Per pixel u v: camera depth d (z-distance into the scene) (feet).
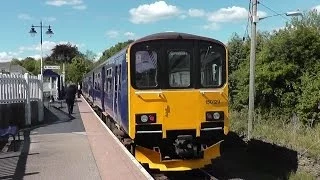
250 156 53.62
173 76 38.88
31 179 31.19
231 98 82.02
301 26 67.26
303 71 65.77
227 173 46.26
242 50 93.45
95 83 96.02
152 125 38.34
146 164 40.14
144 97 38.34
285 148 47.96
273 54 67.77
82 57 333.01
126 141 44.32
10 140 49.83
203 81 39.32
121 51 44.86
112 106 54.19
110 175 32.30
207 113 39.11
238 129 62.69
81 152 42.11
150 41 38.75
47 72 134.62
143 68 38.68
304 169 45.19
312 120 59.41
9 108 58.85
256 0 57.62
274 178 44.65
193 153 38.32
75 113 91.30
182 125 38.68
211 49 39.63
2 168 35.09
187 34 39.81
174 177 41.22
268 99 69.67
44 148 44.70
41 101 72.13
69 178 31.48
